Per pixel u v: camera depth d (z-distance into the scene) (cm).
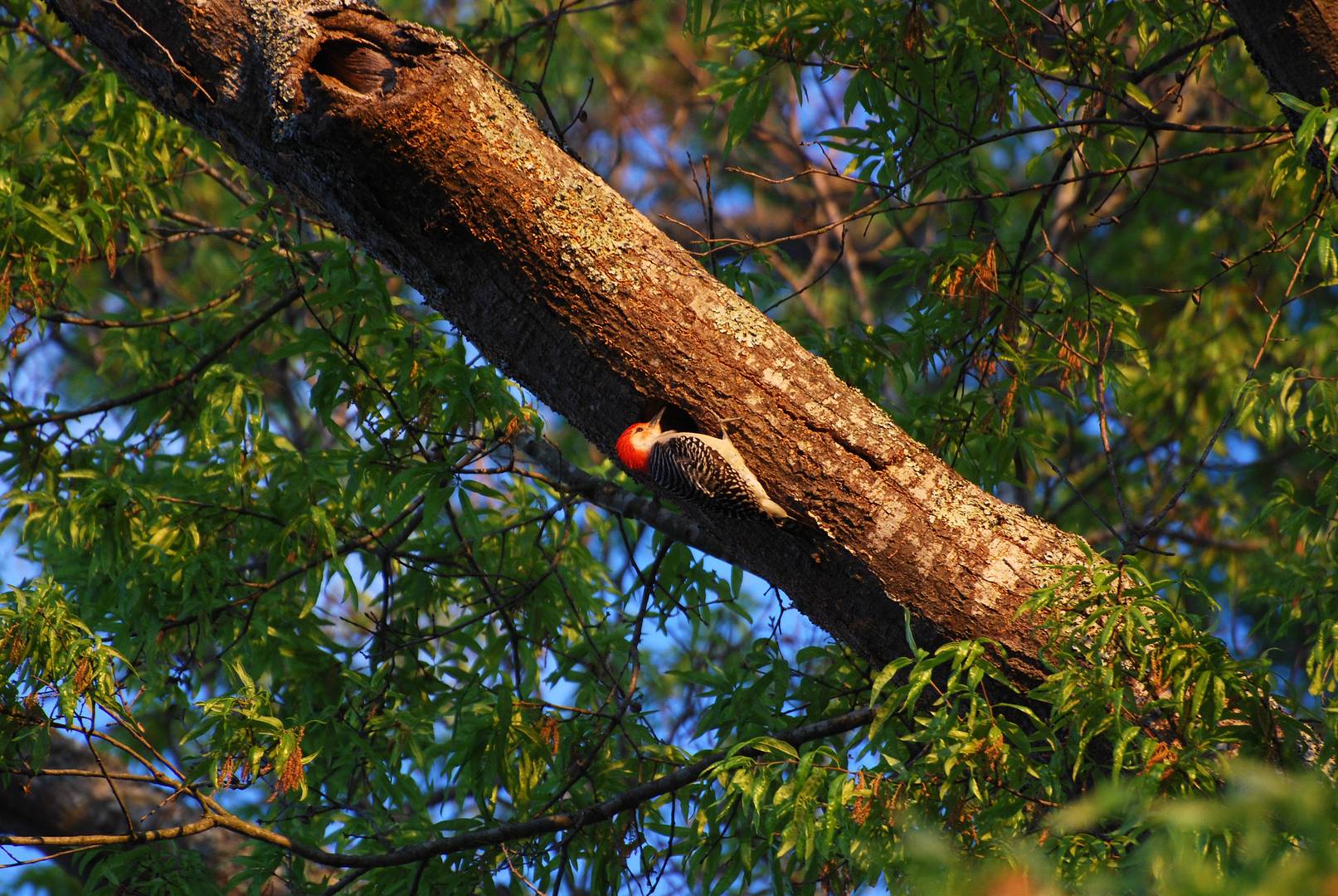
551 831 984
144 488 1152
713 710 1104
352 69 772
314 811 1075
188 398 1333
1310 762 715
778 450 791
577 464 1914
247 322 1361
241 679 961
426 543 1305
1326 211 956
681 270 810
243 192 1495
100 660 865
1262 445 1852
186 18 785
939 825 668
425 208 775
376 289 1097
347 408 1257
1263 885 398
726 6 1199
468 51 794
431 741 1196
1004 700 775
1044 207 1129
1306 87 830
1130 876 570
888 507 788
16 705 861
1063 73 1153
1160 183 1923
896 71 1109
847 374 1136
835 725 970
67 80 1423
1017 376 1108
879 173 1140
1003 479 1145
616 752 1198
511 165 775
